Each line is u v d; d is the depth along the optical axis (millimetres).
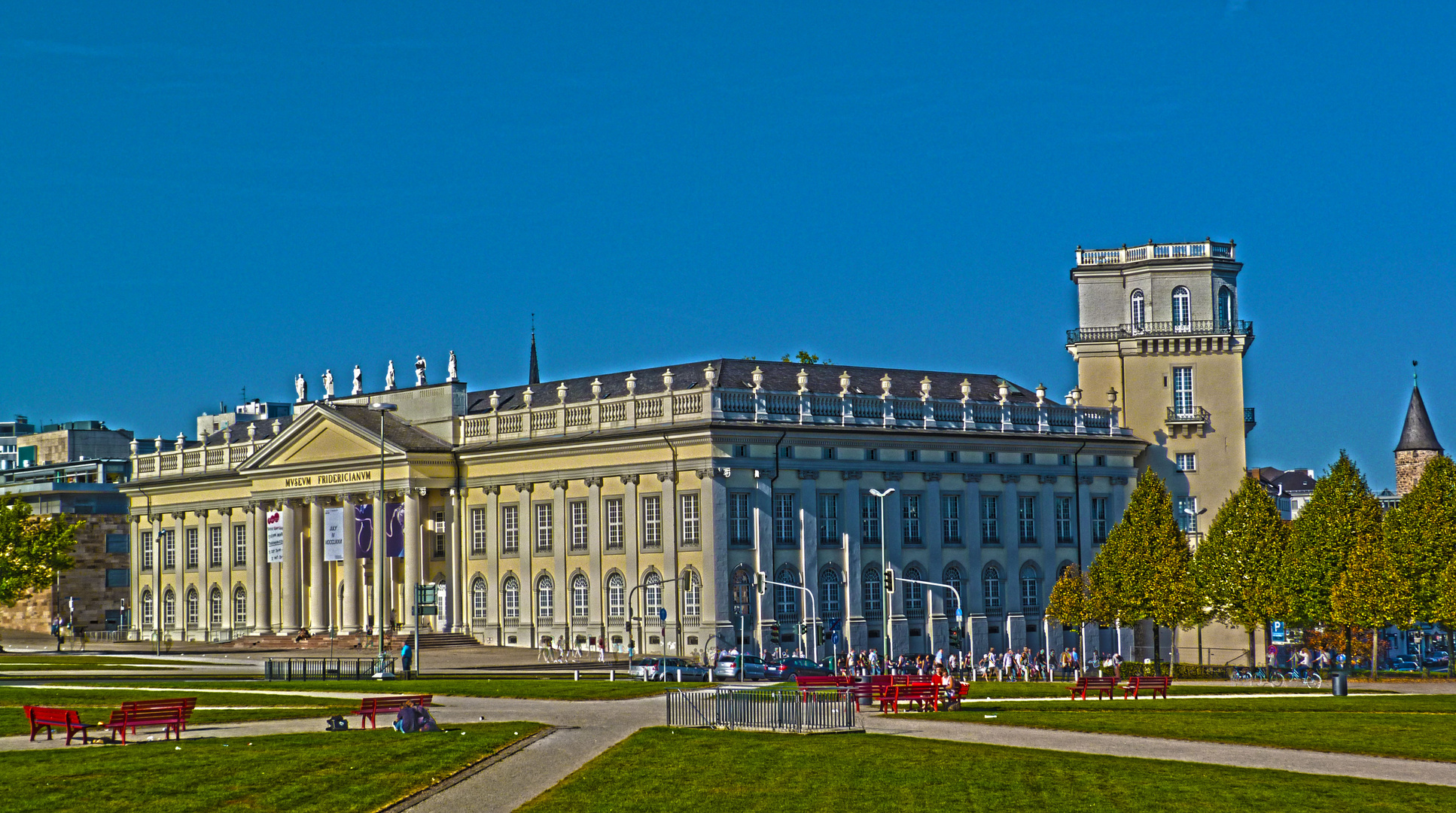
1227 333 140750
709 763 51812
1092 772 50469
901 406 123875
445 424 131500
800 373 123125
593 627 119688
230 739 58125
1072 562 133000
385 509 124500
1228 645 136875
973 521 126625
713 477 112812
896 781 48875
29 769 50750
